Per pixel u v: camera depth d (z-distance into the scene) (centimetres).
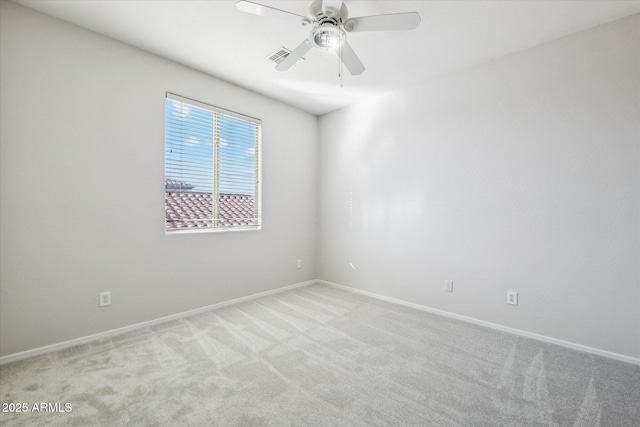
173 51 253
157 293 263
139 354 207
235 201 330
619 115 204
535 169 238
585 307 218
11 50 192
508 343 230
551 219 231
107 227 233
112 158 235
